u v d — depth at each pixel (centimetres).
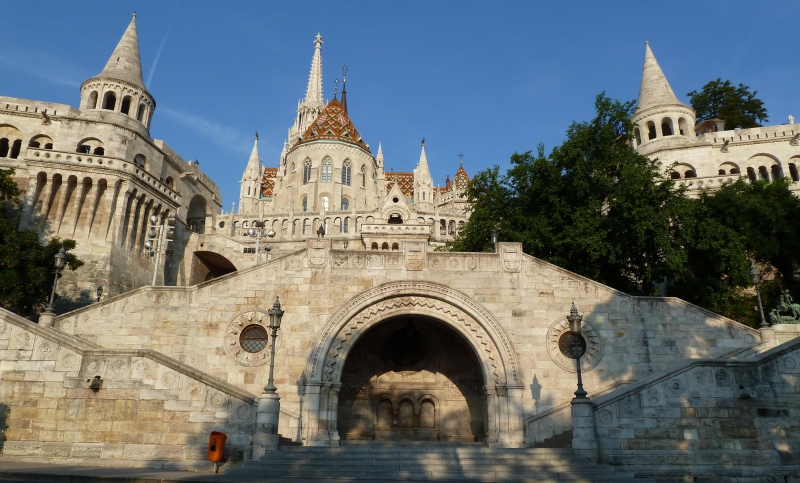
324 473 1689
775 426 1845
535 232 3039
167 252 4088
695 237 2927
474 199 3572
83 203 4328
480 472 1711
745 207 3250
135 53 5622
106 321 2373
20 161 4762
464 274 2488
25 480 1445
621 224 2825
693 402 1866
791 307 2566
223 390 1869
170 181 5684
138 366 1895
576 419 1850
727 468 1775
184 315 2391
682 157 5416
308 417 2247
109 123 4984
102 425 1847
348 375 2694
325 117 9325
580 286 2475
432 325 2764
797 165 5388
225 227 6962
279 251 5419
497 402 2323
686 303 2433
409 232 5834
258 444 1786
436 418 2661
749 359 1925
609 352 2377
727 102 6225
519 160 3306
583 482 1622
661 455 1809
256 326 2398
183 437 1828
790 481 1747
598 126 3125
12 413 1859
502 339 2391
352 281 2459
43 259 3244
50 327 2253
